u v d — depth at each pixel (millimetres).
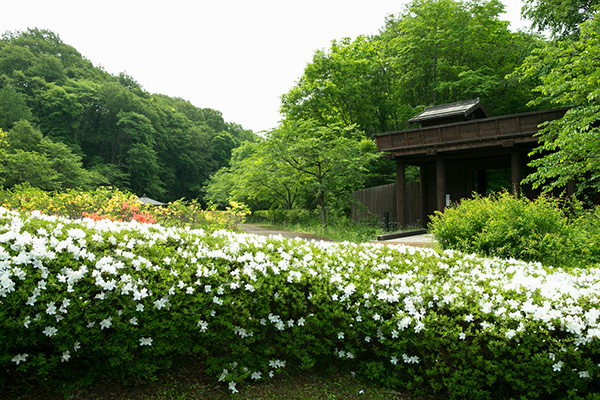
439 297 2945
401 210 15148
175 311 2600
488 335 2604
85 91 47969
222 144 63781
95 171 38188
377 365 2977
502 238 5691
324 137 15312
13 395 2285
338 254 3848
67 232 2779
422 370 2869
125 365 2555
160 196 51094
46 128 40750
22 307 2158
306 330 2977
